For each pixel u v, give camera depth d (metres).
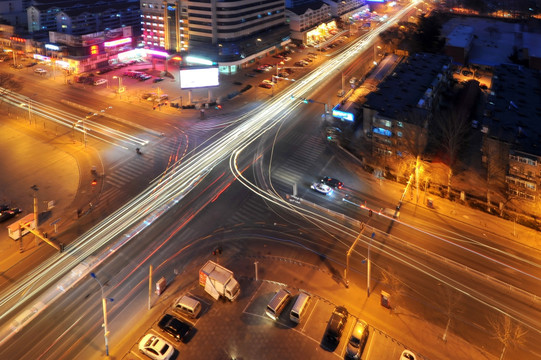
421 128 78.12
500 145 70.50
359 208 70.81
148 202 72.00
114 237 62.91
